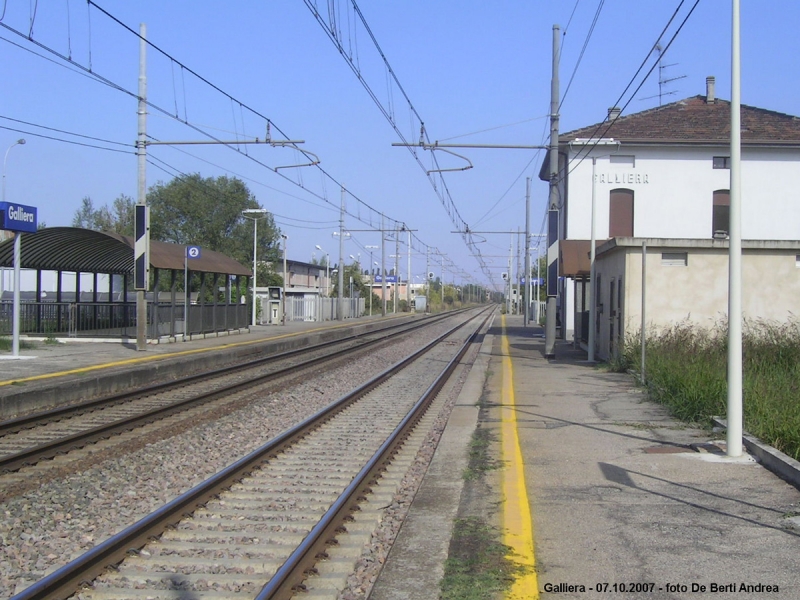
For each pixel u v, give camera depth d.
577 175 35.72
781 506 6.85
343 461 9.72
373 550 6.14
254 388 17.12
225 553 6.11
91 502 7.75
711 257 18.98
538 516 6.71
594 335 23.92
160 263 26.59
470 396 16.06
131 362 20.33
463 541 6.22
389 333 41.25
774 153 35.44
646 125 36.69
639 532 6.20
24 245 25.77
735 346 8.87
